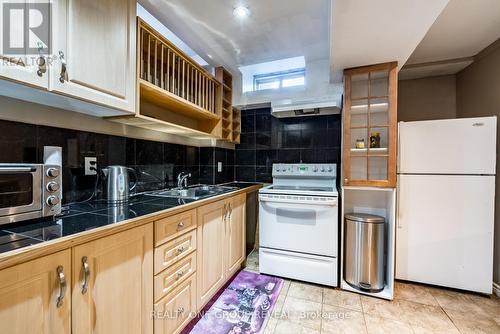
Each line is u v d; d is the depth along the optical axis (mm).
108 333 925
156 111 1988
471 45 2061
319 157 2756
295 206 2139
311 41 2152
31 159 1143
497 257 1933
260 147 3029
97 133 1496
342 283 2018
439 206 2002
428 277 2041
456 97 2578
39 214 940
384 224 1980
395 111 1831
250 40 2129
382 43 1559
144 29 1457
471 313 1681
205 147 2756
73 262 802
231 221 2062
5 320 638
